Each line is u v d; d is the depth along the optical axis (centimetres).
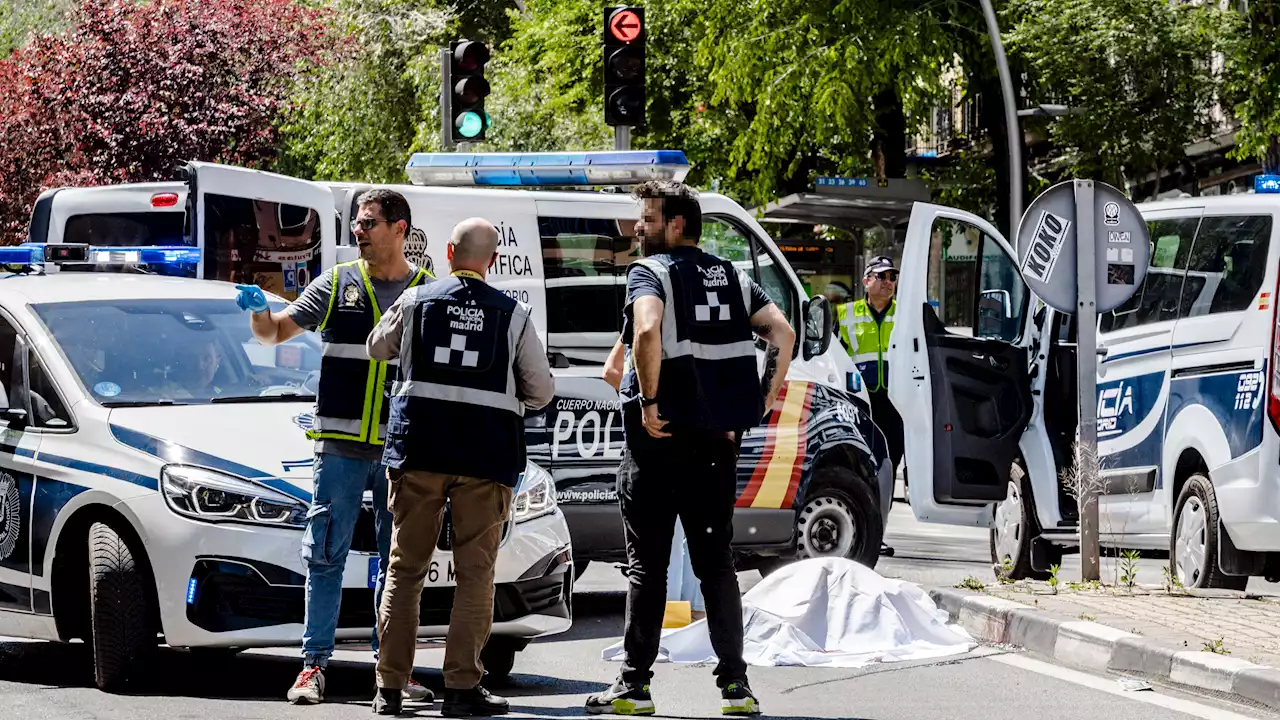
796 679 1195
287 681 1214
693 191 1085
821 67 3850
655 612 1072
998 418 1823
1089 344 1551
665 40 4550
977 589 1482
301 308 1112
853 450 1775
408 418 1055
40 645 1420
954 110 5650
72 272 1453
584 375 1573
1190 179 4569
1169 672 1160
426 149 5128
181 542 1116
